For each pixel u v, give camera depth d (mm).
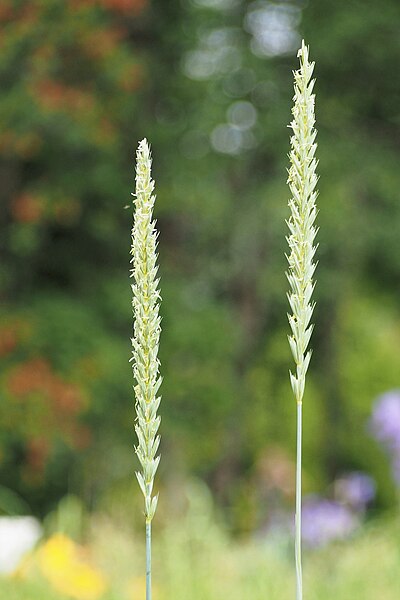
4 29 9602
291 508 7703
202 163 11773
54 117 9625
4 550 4055
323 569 4680
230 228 12828
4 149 9844
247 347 13828
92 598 4027
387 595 4344
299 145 1099
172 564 4508
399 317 16562
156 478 11602
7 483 10477
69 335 9961
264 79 12109
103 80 10312
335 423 15797
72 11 9695
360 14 12125
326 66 12750
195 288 13148
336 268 14562
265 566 4547
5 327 9781
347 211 12695
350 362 16328
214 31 12453
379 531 5492
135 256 1099
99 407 10039
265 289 13430
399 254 14102
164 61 12016
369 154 12758
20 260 10836
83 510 7168
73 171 10492
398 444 6383
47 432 9594
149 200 1090
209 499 5344
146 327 1115
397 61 12602
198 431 11445
